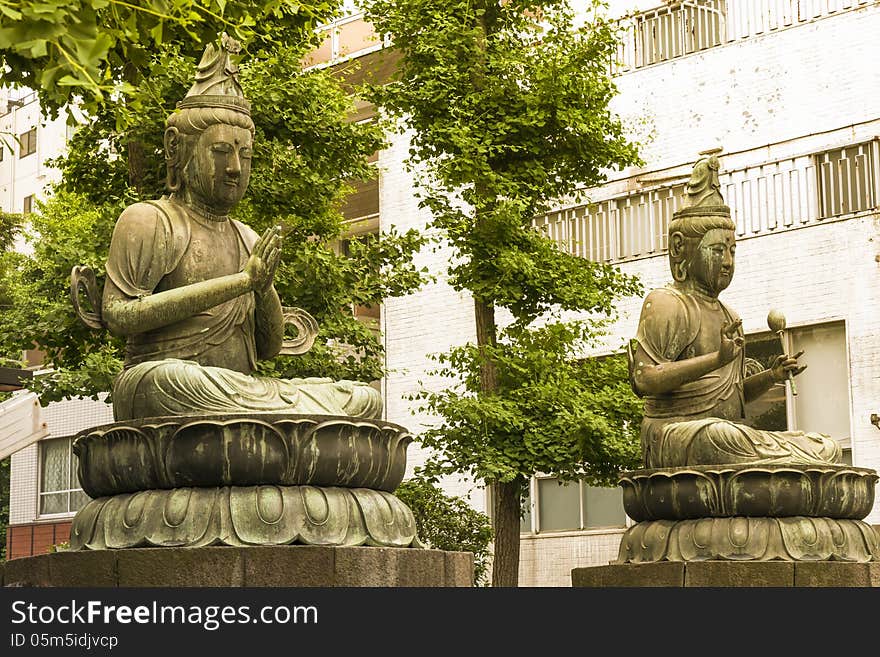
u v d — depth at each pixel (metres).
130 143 15.94
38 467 31.44
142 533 8.61
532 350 16.78
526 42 18.39
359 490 9.02
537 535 23.02
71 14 7.30
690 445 11.71
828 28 21.11
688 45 22.69
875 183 20.23
